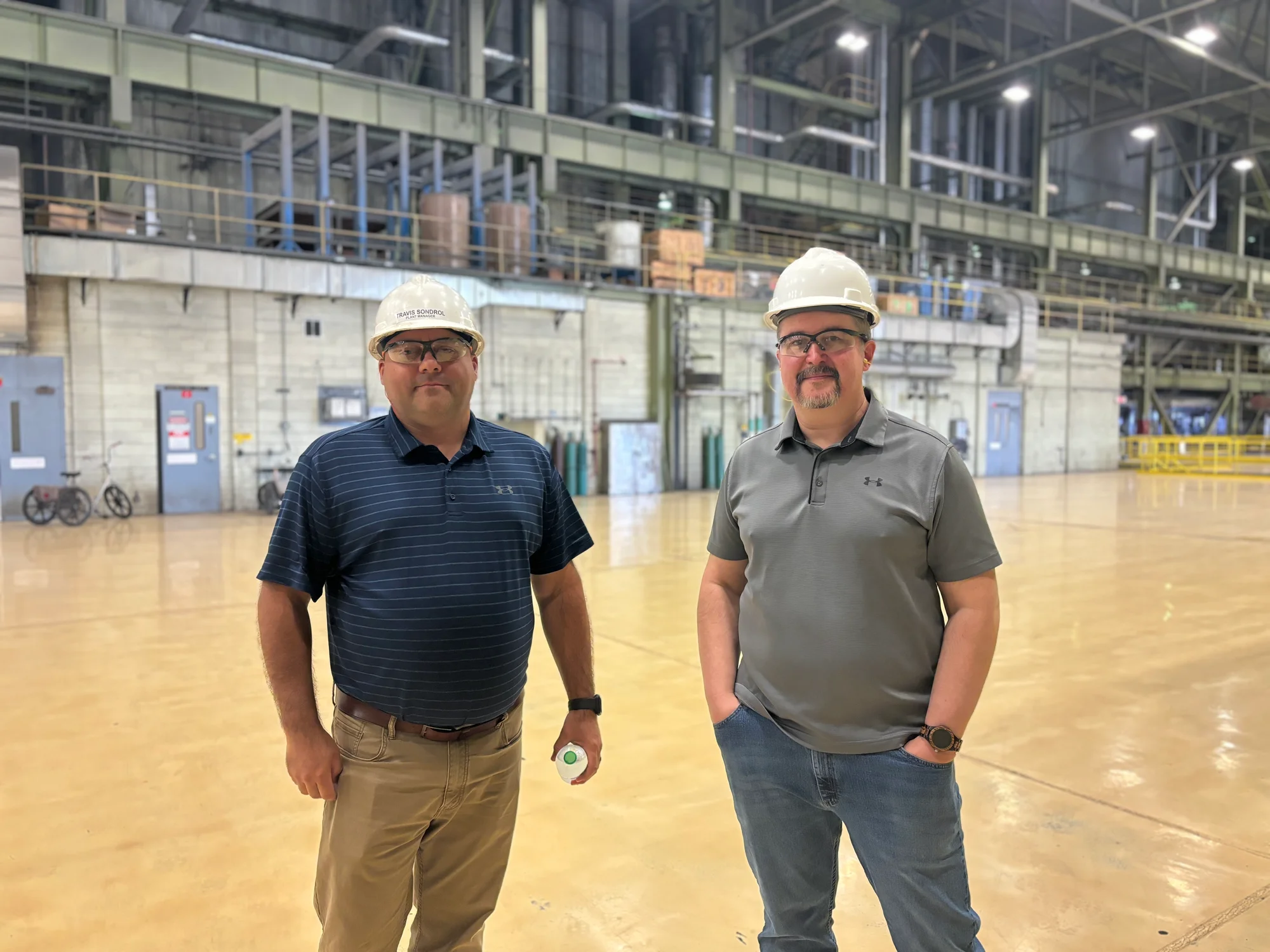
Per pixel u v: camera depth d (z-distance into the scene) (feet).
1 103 56.95
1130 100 99.30
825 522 6.73
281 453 51.93
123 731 15.53
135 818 12.06
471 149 65.26
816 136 90.02
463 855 7.41
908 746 6.54
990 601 6.60
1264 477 81.05
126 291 47.85
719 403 68.28
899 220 88.63
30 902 9.87
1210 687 18.20
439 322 6.60
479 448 7.09
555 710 16.76
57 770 13.73
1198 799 12.71
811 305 6.65
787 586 6.89
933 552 6.67
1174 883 10.32
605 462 62.54
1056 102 110.73
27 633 22.39
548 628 7.99
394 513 6.64
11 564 32.60
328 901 6.97
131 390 48.21
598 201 69.67
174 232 61.41
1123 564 33.55
